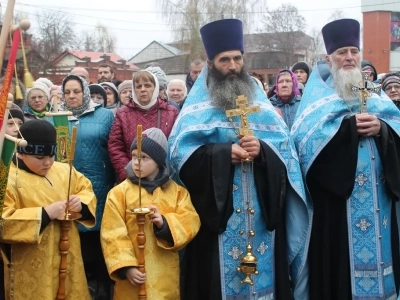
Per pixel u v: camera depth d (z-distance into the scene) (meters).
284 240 3.91
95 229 4.64
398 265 4.08
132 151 3.67
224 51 3.84
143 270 3.44
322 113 4.01
